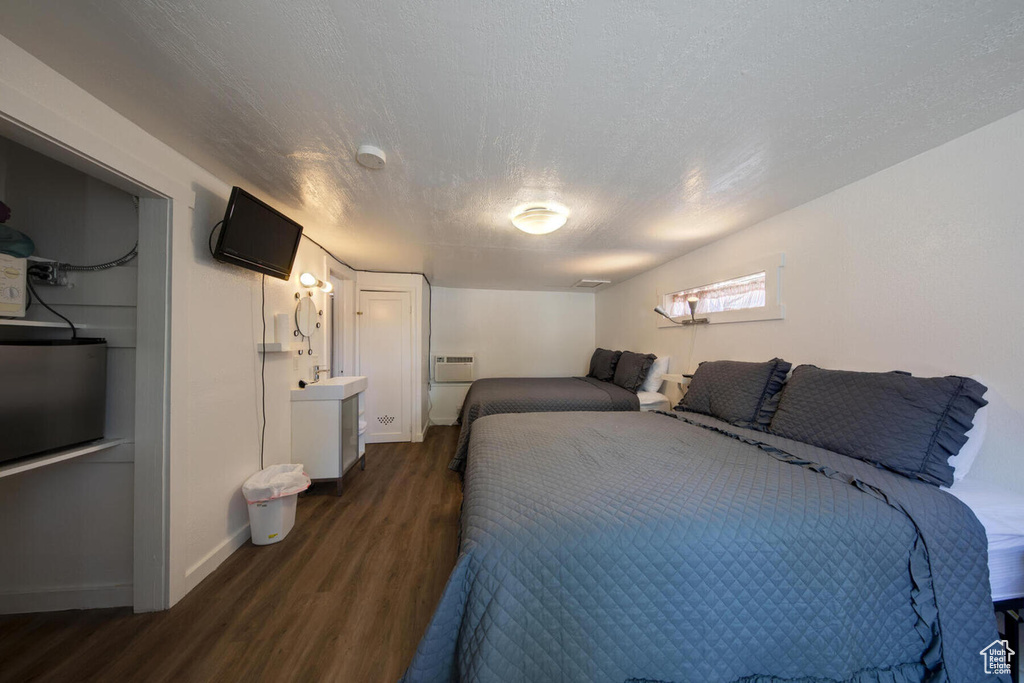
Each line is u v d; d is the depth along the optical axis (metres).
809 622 0.94
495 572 0.88
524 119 1.25
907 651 0.98
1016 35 0.89
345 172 1.65
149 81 1.08
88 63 1.01
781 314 2.11
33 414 1.20
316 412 2.57
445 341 4.84
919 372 1.49
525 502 1.05
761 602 0.93
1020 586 1.14
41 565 1.42
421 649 0.84
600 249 2.93
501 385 3.71
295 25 0.88
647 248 2.89
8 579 1.40
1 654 1.21
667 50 0.94
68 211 1.44
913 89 1.10
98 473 1.45
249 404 2.02
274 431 2.31
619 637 0.88
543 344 5.04
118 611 1.42
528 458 1.44
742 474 1.25
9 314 1.23
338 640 1.28
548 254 3.11
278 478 2.05
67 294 1.43
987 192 1.29
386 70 1.03
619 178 1.69
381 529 2.09
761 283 2.30
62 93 1.07
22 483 1.41
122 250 1.47
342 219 2.28
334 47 0.95
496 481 1.21
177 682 1.12
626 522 0.97
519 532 0.94
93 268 1.44
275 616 1.40
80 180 1.45
